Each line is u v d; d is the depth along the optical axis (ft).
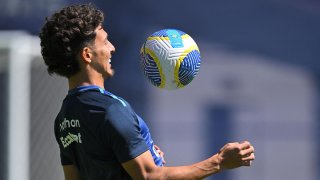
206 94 161.38
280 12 162.40
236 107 161.68
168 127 160.35
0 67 96.73
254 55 162.20
